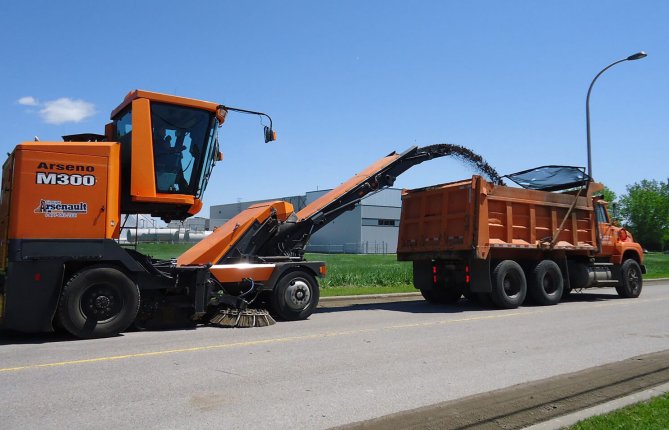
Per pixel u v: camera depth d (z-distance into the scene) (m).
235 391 5.98
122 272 9.71
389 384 6.32
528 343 9.10
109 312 9.52
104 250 9.52
